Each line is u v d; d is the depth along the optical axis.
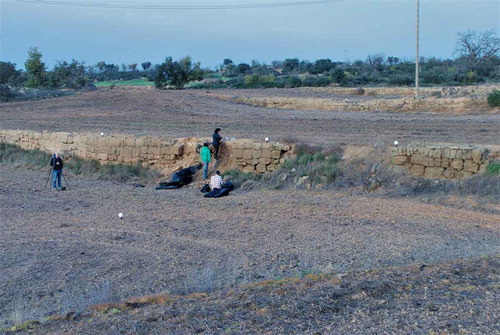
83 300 9.83
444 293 7.53
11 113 42.69
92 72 133.50
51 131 31.84
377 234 13.76
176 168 23.42
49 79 70.38
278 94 50.94
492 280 8.07
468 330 6.25
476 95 37.03
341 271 9.82
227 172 21.75
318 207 16.88
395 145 19.28
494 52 71.06
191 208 17.95
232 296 8.13
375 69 82.75
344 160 19.95
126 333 6.83
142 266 12.18
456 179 17.41
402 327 6.45
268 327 6.69
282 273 10.80
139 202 19.28
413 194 17.45
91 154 26.14
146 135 26.97
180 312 7.45
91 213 17.88
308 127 29.17
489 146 17.77
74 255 13.23
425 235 13.48
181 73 68.94
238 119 34.56
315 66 93.81
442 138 22.81
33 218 17.33
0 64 82.44
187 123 33.38
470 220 14.66
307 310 7.13
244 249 13.10
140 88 68.19
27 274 11.95
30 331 7.41
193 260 12.41
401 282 8.14
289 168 20.58
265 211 16.89
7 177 24.83
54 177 22.06
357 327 6.54
